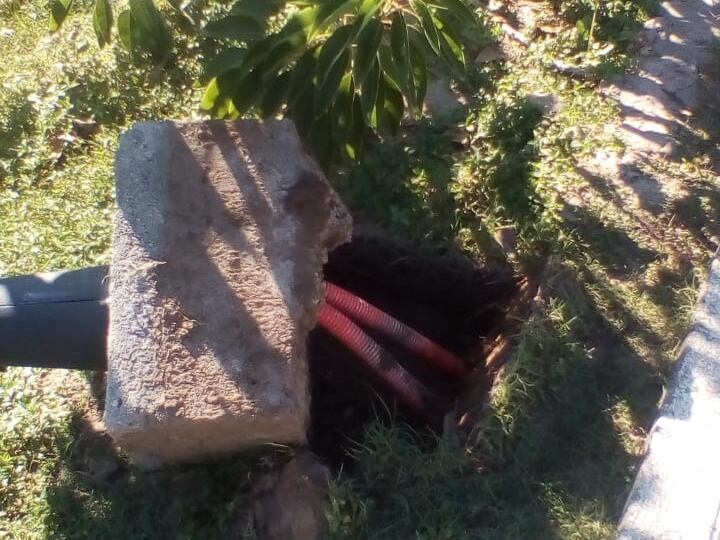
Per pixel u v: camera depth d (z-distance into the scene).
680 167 1.33
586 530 0.93
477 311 1.27
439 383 1.25
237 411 0.92
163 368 0.94
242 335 0.96
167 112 1.52
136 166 1.06
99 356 1.04
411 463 1.00
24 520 1.06
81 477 1.09
